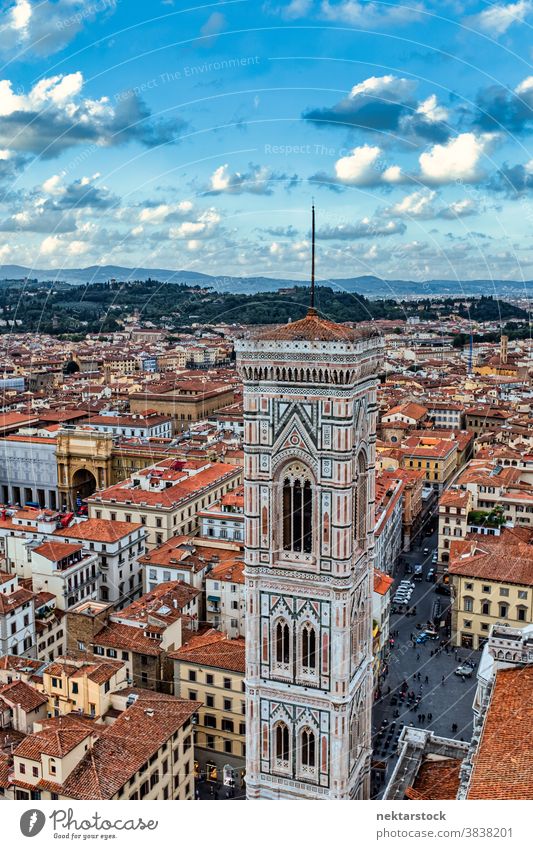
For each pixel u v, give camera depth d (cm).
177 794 10969
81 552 16688
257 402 8238
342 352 7656
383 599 15075
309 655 8600
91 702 11244
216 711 12444
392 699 14112
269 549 8500
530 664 8100
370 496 9069
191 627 14525
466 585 16462
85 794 9244
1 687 11750
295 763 8888
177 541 18000
